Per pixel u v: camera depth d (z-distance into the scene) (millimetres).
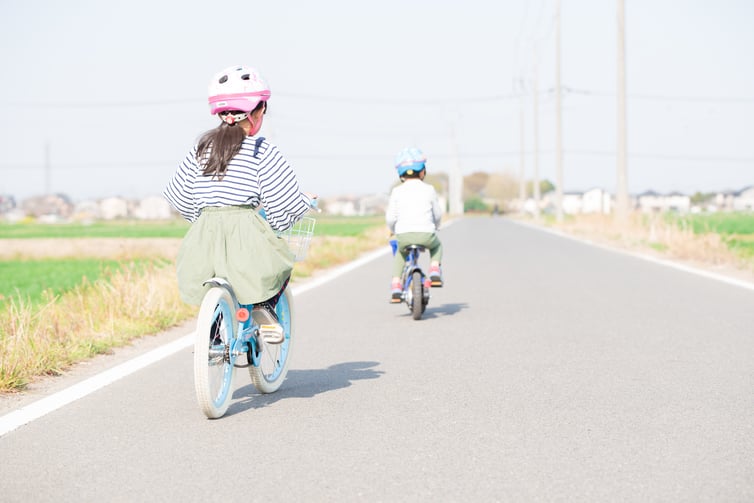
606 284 23219
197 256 8891
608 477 6797
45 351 11875
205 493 6504
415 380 10805
